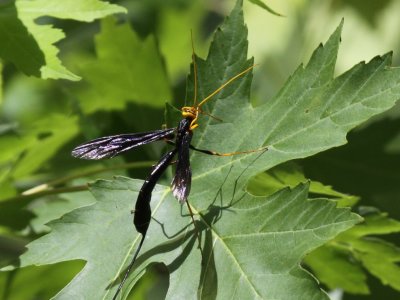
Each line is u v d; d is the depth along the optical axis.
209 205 0.48
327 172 0.56
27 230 0.55
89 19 0.50
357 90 0.47
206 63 0.49
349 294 0.56
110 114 0.58
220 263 0.46
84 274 0.47
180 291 0.46
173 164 0.49
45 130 0.57
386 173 0.56
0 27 0.50
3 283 0.57
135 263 0.47
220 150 0.49
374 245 0.52
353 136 0.56
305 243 0.45
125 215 0.48
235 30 0.49
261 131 0.48
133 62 0.58
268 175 0.49
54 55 0.50
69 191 0.54
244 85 0.49
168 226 0.48
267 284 0.45
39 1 0.50
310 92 0.48
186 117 0.49
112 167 0.54
